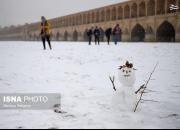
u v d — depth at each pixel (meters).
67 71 7.95
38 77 6.84
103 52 15.20
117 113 3.69
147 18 43.41
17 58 11.96
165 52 14.83
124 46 22.14
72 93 4.97
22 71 7.92
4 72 7.68
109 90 5.27
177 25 37.34
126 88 3.83
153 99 4.57
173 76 7.03
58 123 3.24
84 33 63.03
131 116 3.55
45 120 3.37
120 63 9.97
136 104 3.84
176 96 4.82
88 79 6.56
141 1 45.12
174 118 3.54
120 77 3.83
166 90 5.33
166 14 39.38
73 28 67.50
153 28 42.22
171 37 42.31
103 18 56.00
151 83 6.05
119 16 51.31
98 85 5.78
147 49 17.58
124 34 49.16
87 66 9.17
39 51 16.30
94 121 3.32
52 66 9.14
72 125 3.16
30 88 5.39
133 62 10.23
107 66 9.12
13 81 6.23
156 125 3.22
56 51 16.19
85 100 4.44
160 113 3.75
